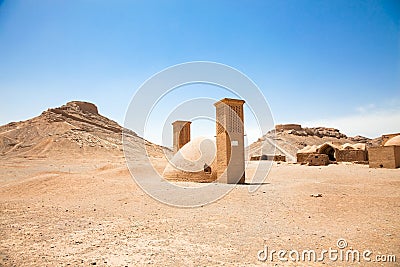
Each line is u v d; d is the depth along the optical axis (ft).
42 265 16.53
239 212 30.30
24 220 28.04
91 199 41.32
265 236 21.67
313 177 65.36
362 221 25.07
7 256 18.04
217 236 21.86
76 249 19.34
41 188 50.21
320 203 32.14
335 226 23.99
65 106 273.54
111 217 29.12
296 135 279.90
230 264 16.44
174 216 29.19
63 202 38.96
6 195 45.80
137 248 19.40
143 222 26.73
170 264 16.52
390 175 61.57
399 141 102.89
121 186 52.06
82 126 233.96
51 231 23.91
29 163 136.87
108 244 20.33
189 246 19.67
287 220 26.53
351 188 41.93
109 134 238.07
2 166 119.03
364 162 110.93
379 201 31.89
